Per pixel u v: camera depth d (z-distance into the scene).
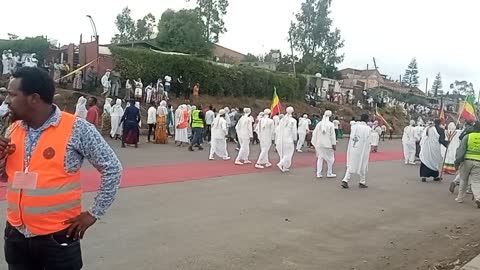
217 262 6.11
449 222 9.33
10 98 2.96
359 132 12.84
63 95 26.62
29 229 2.99
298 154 22.52
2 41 32.06
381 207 10.38
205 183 12.13
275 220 8.57
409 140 20.48
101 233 7.06
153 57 34.66
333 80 62.66
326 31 70.69
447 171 17.72
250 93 44.53
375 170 17.59
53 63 30.59
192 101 36.62
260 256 6.47
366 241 7.59
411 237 8.00
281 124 15.52
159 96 31.84
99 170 3.14
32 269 3.15
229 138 26.64
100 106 27.31
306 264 6.28
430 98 88.25
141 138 24.34
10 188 3.02
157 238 7.01
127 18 62.25
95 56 31.11
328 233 7.92
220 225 7.98
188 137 23.38
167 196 10.14
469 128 14.68
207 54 51.34
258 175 14.26
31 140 2.99
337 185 13.21
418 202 11.29
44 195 2.94
